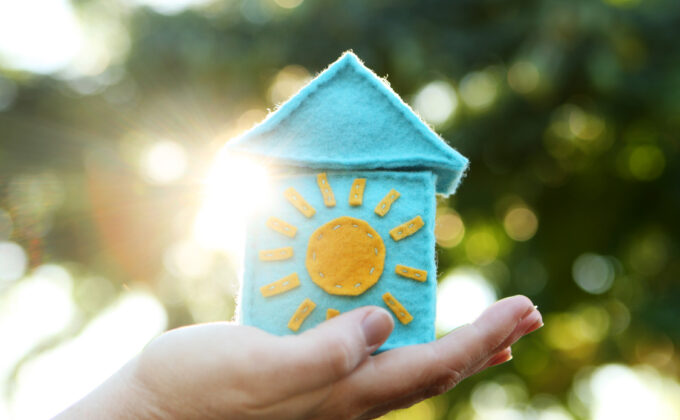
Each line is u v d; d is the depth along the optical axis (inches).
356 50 156.3
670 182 180.5
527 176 179.3
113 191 159.2
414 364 44.6
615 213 186.4
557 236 188.1
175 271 166.6
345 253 48.6
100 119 166.9
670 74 146.3
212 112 159.2
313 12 153.4
